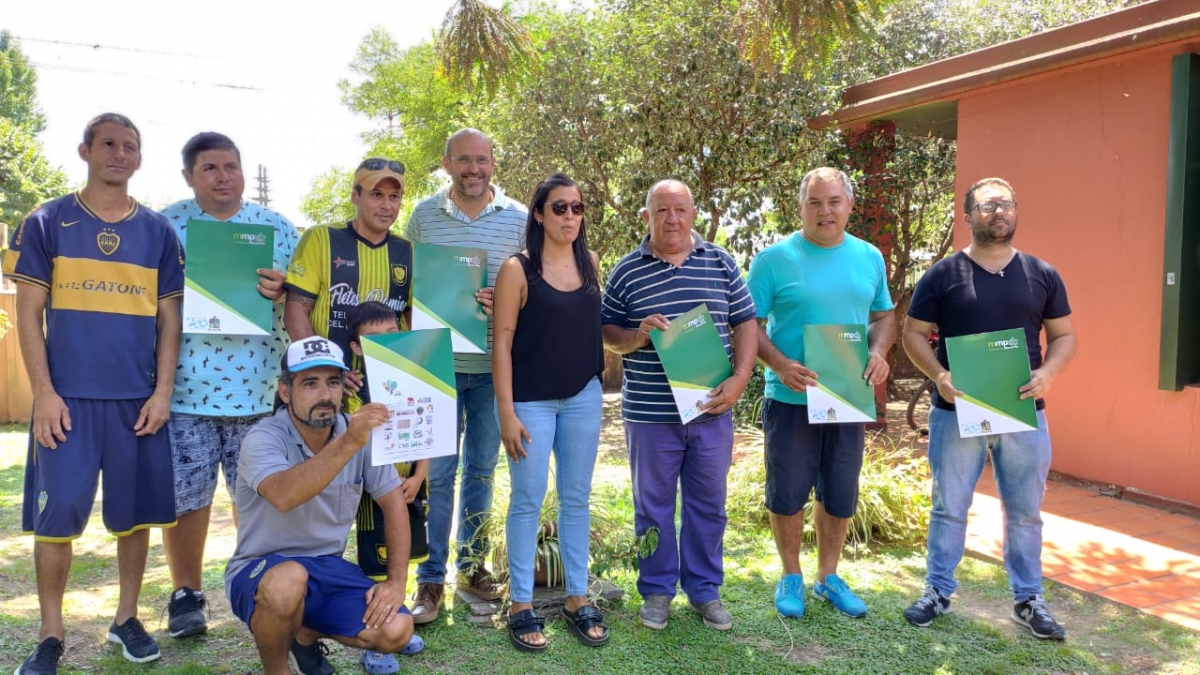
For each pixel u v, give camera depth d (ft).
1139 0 31.07
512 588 11.22
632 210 27.20
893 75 23.30
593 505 14.24
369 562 10.38
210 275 10.55
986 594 12.91
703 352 11.22
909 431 25.25
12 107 110.93
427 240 12.57
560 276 11.01
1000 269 11.53
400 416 9.55
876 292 12.22
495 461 12.66
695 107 26.20
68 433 9.95
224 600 12.57
